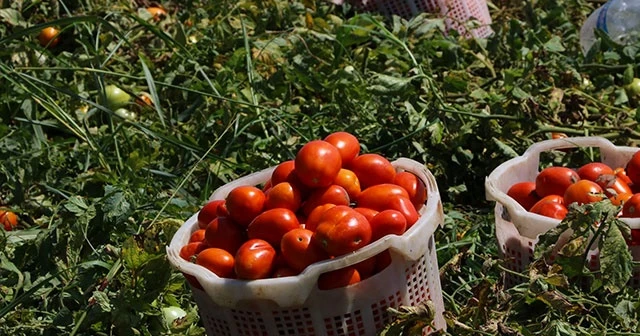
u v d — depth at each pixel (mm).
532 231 1987
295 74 2959
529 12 3492
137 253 1991
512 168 2199
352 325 1850
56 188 2629
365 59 3031
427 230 1861
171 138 2631
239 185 2100
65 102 2957
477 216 2447
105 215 2209
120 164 2562
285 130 2752
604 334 1867
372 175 1944
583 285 2012
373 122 2727
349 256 1794
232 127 2773
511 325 1907
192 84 2992
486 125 2678
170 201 2342
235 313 1858
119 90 2961
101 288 2070
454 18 3506
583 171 2123
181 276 2123
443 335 1881
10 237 2430
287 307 1814
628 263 1850
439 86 2885
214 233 1914
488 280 1918
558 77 2902
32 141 2770
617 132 2684
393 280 1852
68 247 2158
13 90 2984
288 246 1822
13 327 2111
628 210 1969
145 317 2072
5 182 2650
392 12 3574
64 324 2043
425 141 2676
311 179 1892
